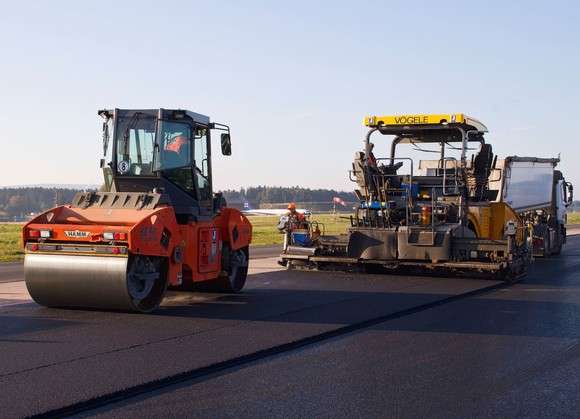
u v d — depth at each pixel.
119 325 8.61
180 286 11.88
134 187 10.48
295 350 7.46
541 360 7.07
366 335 8.27
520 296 11.79
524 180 19.62
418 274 14.60
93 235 9.09
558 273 15.96
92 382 5.95
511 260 13.38
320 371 6.57
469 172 14.82
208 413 5.29
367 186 14.66
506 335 8.33
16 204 120.00
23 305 10.11
